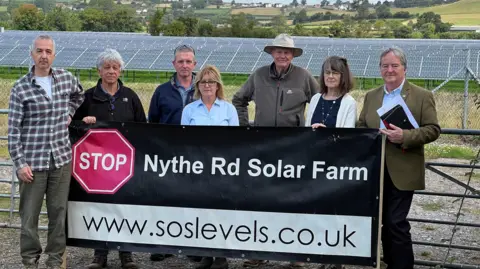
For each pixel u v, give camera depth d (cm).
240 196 611
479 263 729
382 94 614
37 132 609
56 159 615
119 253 685
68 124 629
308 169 598
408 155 595
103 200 637
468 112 1870
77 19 7062
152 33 5888
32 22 6625
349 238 595
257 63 3048
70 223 644
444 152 1535
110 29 7575
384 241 621
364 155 587
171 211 625
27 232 619
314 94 696
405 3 16838
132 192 631
